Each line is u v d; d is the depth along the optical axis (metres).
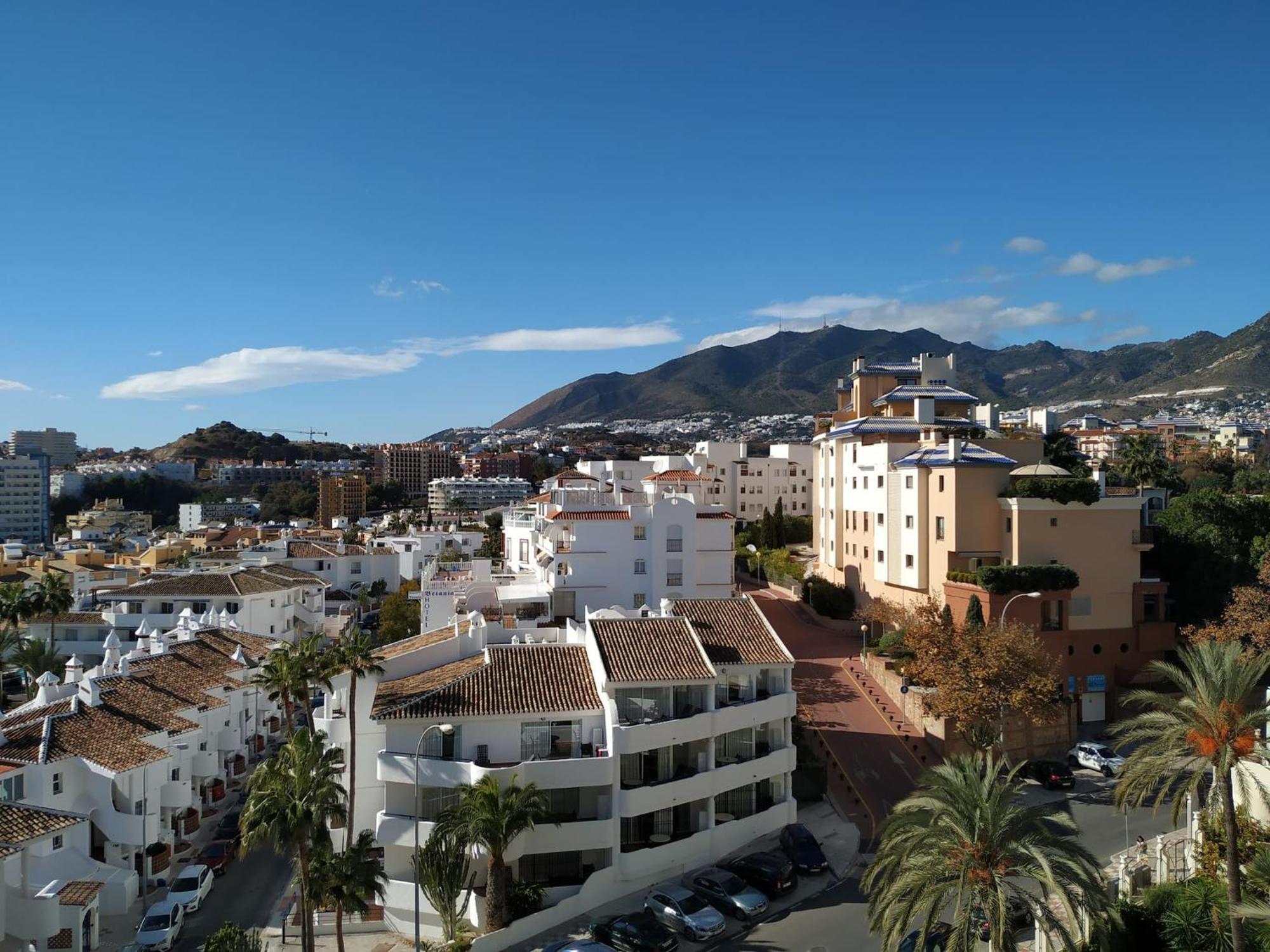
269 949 42.50
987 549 72.88
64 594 82.06
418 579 123.25
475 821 38.62
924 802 30.95
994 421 96.56
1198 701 32.88
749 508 151.62
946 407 100.62
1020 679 54.97
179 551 145.62
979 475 72.88
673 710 46.75
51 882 41.81
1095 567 69.75
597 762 43.38
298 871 42.88
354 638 48.06
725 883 42.75
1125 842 47.00
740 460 152.38
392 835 43.34
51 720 49.12
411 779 43.34
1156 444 197.50
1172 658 70.56
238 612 92.75
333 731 48.34
